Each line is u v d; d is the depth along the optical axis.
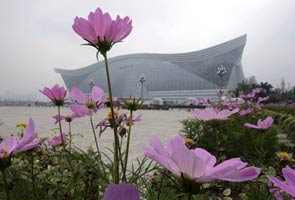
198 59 88.69
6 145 0.85
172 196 1.40
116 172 1.06
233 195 2.39
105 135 7.65
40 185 1.67
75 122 13.03
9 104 85.81
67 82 106.69
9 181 1.63
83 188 1.63
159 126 13.05
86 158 1.37
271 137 3.74
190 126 5.57
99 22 1.00
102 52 1.03
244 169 0.53
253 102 8.58
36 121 14.79
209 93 84.75
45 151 2.50
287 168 0.60
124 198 0.42
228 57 84.19
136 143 6.58
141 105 1.30
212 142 3.78
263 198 1.64
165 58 93.88
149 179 1.80
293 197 0.55
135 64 97.25
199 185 0.58
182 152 0.57
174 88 91.00
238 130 4.05
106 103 1.54
